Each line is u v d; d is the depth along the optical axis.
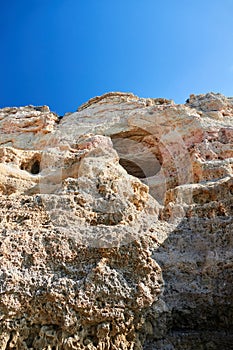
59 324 3.80
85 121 12.20
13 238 4.36
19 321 3.76
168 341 4.27
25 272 4.06
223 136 8.70
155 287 4.34
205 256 4.94
